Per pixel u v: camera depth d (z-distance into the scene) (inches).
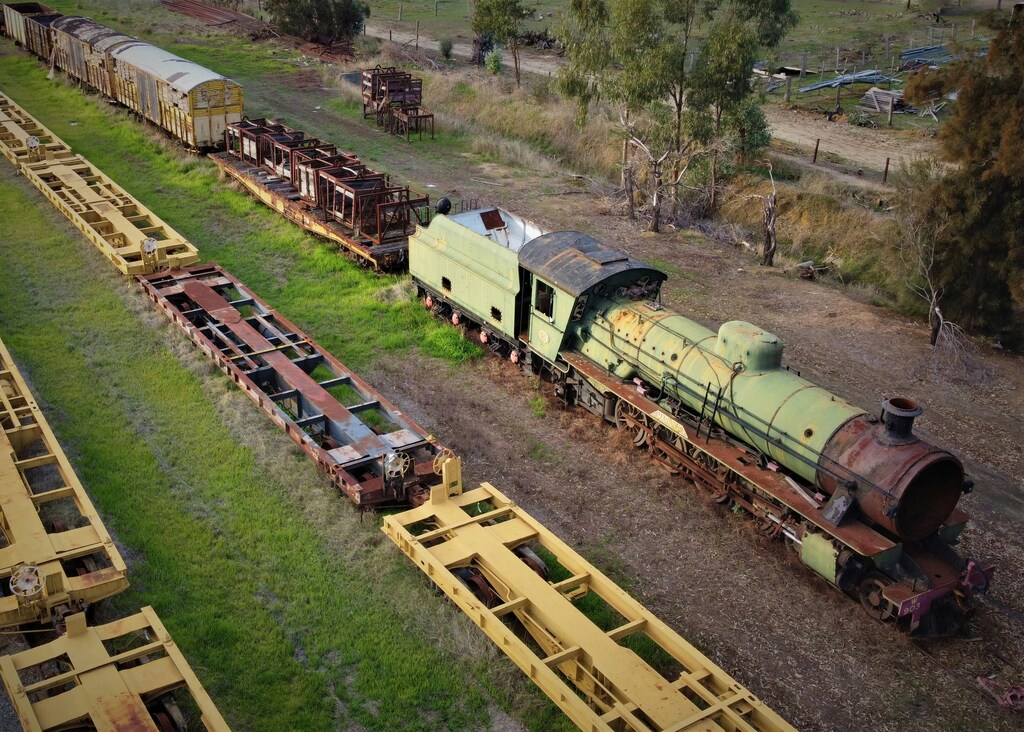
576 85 1270.9
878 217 1192.2
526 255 794.8
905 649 557.0
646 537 644.1
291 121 1616.6
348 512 635.5
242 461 685.3
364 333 901.8
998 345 978.7
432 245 924.6
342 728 476.4
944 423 810.2
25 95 1642.5
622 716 435.8
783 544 638.5
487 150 1529.3
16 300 917.2
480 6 1862.7
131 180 1272.1
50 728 412.5
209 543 601.0
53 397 755.4
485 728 481.1
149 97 1429.6
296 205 1136.2
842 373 880.9
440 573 538.9
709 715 435.5
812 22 2623.0
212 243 1091.9
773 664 540.4
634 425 734.5
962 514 602.9
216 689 491.8
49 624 504.1
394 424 745.6
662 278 776.3
